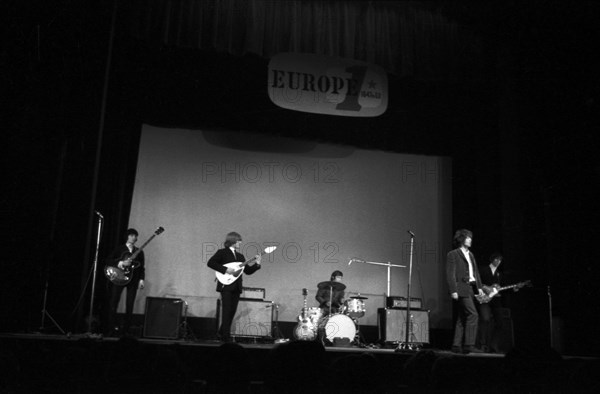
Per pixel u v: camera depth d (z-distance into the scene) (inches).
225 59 331.3
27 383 124.6
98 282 297.1
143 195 324.8
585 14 310.0
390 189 356.8
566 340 302.2
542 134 325.1
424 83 356.8
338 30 327.0
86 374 124.0
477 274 263.4
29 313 252.2
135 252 267.9
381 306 343.6
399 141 355.9
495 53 346.3
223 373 121.0
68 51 273.9
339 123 347.3
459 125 362.6
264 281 332.5
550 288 311.7
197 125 330.3
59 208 267.3
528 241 313.9
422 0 335.0
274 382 123.1
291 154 348.5
